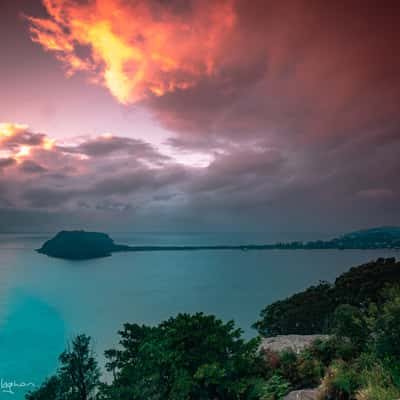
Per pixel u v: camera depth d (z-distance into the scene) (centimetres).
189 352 974
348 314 931
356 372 703
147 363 1005
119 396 1171
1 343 10375
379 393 568
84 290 19262
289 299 3769
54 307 15138
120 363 1571
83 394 2316
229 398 887
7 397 6444
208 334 1012
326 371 785
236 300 15212
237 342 1027
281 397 764
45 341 10462
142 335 1506
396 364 626
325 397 670
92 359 2442
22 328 12012
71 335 10875
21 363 8600
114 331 11206
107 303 15738
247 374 925
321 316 3027
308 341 1338
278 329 3447
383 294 898
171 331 1017
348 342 916
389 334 702
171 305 14888
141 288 19562
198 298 16088
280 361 973
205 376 873
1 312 14312
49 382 2345
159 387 960
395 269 3162
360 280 3234
